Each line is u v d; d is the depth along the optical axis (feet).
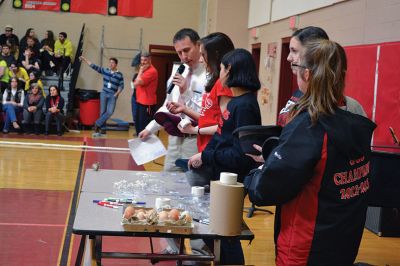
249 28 33.94
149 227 6.30
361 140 6.01
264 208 18.26
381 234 15.71
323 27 21.18
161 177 9.52
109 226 6.43
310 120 5.84
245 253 13.41
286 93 26.89
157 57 44.96
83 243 9.12
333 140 5.75
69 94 37.99
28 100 34.83
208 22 37.52
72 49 41.70
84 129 39.63
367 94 16.69
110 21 42.04
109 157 27.09
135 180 9.12
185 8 42.68
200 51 9.80
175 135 10.92
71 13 41.57
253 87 8.17
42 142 31.27
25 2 40.98
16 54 38.88
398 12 15.26
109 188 8.45
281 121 9.11
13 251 12.49
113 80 36.73
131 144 10.69
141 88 33.12
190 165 8.68
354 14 18.31
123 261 12.10
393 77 15.34
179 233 6.37
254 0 32.76
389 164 10.16
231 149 7.97
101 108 37.06
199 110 10.89
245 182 6.50
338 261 6.01
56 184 20.17
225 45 9.43
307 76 6.05
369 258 13.64
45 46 39.29
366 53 16.85
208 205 7.70
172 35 42.80
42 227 14.55
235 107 8.07
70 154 27.32
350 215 5.98
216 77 9.44
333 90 5.92
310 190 5.91
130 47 42.47
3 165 23.31
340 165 5.86
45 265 11.70
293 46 8.20
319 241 5.88
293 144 5.76
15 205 16.76
